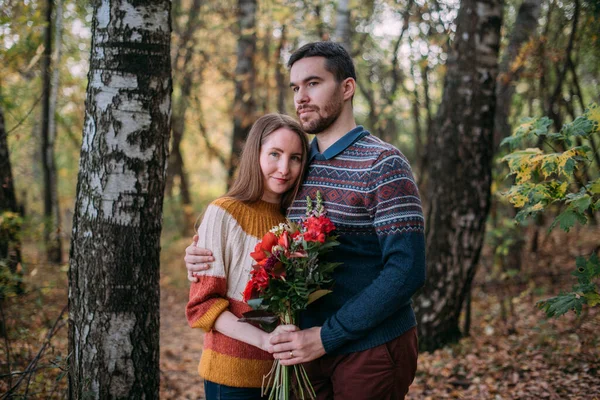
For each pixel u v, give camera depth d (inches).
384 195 70.6
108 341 87.6
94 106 87.7
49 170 274.7
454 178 158.2
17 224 156.5
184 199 453.1
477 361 151.9
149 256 90.3
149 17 88.1
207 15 355.9
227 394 79.4
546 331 162.6
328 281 71.0
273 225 82.8
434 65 219.1
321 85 76.8
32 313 147.7
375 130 292.8
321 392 78.3
